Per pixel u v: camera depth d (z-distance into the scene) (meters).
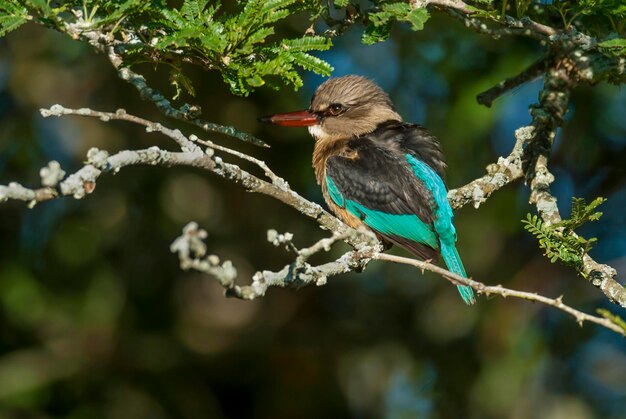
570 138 12.48
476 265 12.53
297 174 12.45
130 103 12.48
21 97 12.55
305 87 12.29
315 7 7.39
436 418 12.53
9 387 12.09
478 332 12.55
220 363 13.42
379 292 13.25
